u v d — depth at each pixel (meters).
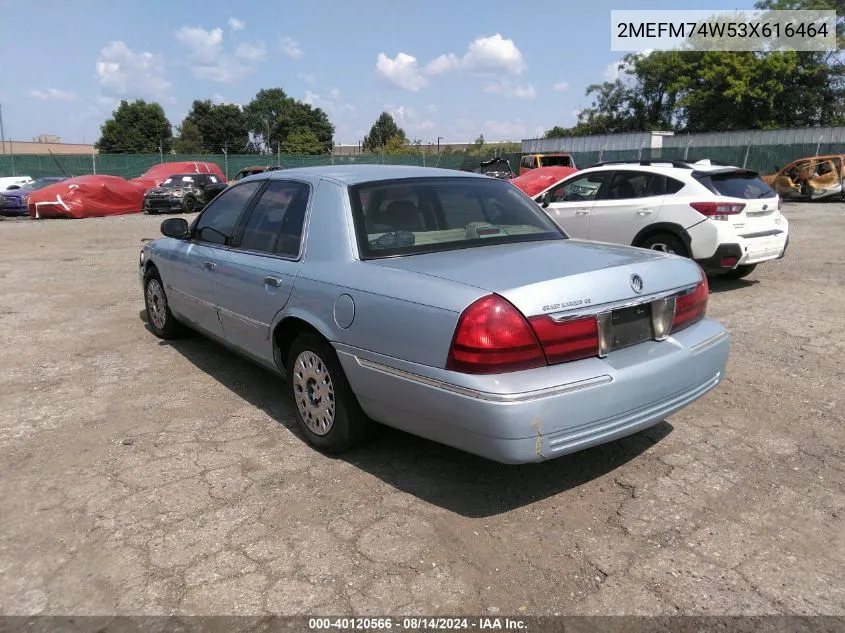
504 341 2.79
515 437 2.76
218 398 4.70
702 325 3.61
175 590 2.63
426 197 3.98
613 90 55.69
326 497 3.33
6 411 4.48
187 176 24.47
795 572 2.72
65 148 103.06
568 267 3.14
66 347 6.02
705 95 44.56
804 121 44.47
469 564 2.79
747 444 3.89
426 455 3.78
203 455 3.79
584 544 2.92
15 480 3.52
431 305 2.97
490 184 4.43
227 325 4.64
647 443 3.92
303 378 3.84
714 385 3.60
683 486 3.42
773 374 5.08
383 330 3.17
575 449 2.92
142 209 25.06
